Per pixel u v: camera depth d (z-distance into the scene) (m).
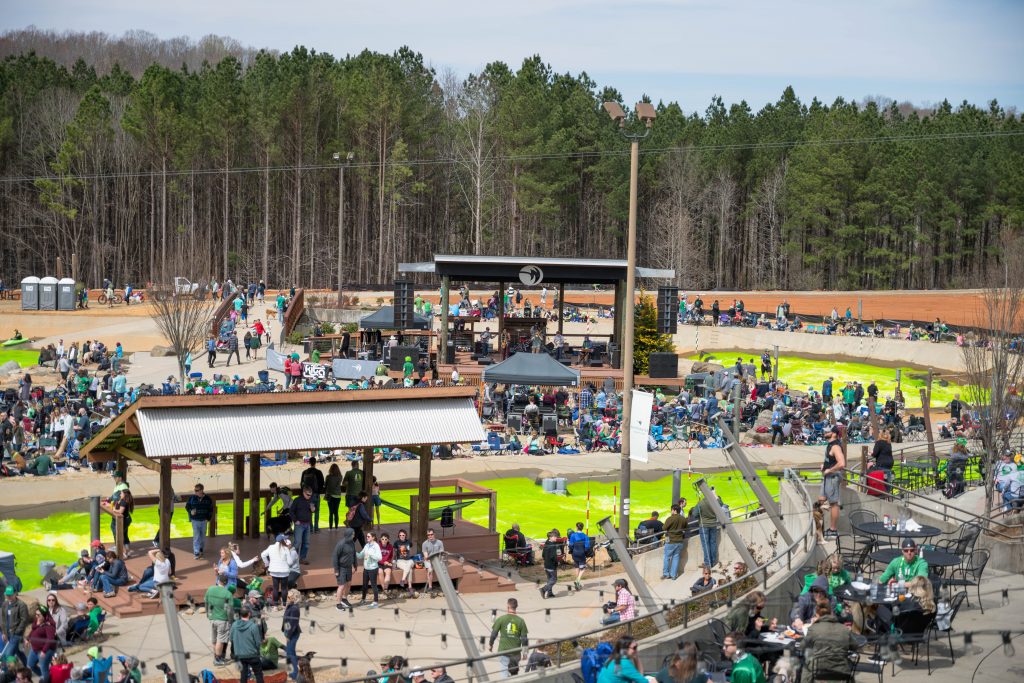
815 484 26.00
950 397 56.88
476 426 27.48
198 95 113.81
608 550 28.39
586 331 70.75
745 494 36.31
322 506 34.34
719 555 24.59
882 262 114.44
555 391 49.72
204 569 25.61
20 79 117.50
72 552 30.16
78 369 52.16
